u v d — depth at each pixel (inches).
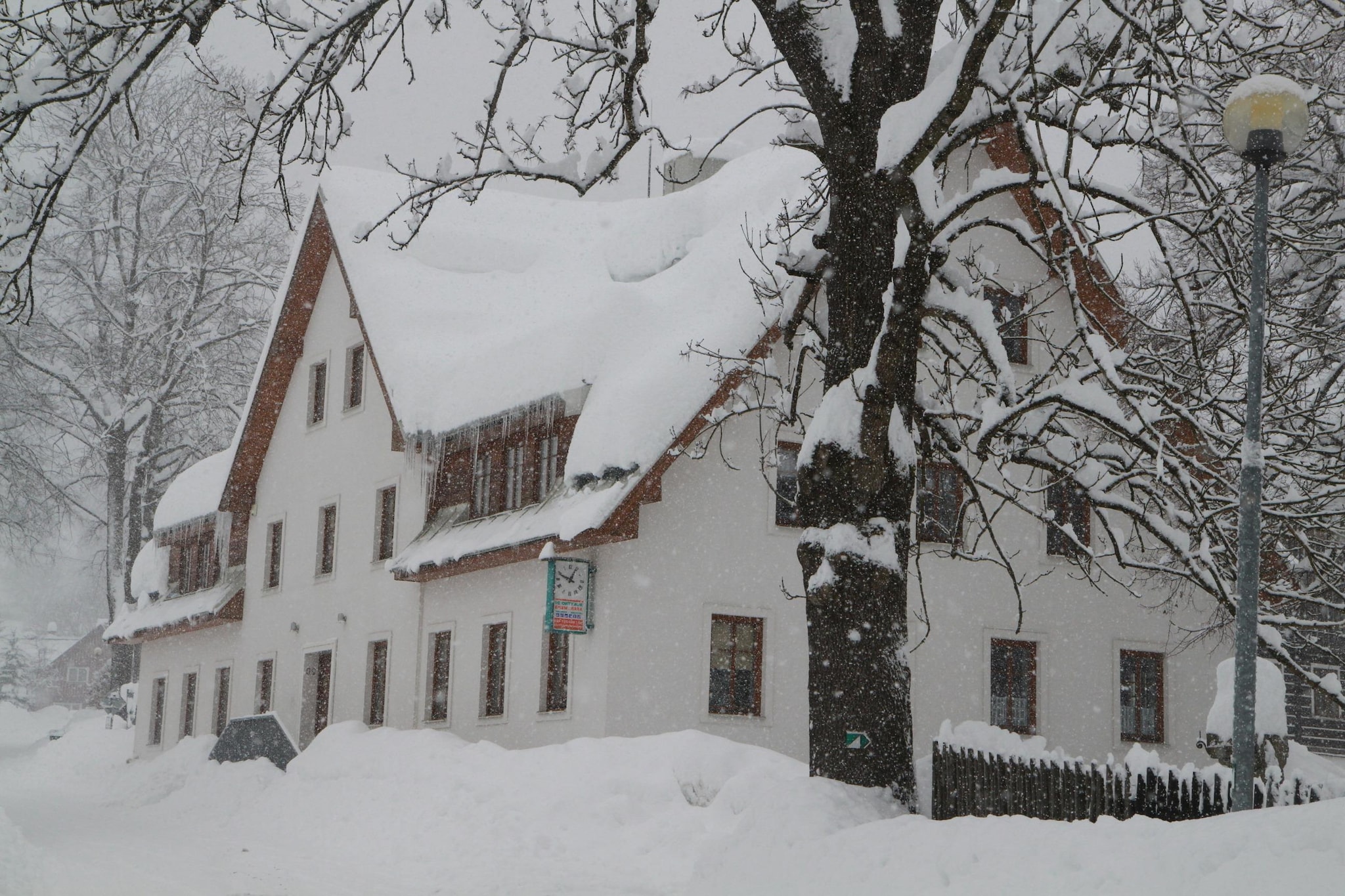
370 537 1152.8
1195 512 533.0
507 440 977.5
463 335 1104.8
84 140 530.9
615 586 848.3
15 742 2378.2
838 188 518.0
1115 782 475.8
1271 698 557.3
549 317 1068.5
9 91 512.1
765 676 877.2
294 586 1273.4
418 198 600.7
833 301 525.0
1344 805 285.1
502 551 898.7
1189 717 999.6
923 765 582.6
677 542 865.5
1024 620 962.1
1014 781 518.3
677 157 1184.2
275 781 1024.2
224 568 1421.0
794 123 564.4
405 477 1108.5
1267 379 607.2
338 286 1264.8
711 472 880.9
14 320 560.4
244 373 2049.7
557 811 688.4
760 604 881.5
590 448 856.9
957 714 930.1
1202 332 639.1
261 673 1317.7
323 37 535.5
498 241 1239.5
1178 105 513.7
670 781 700.0
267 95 544.7
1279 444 642.2
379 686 1119.6
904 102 491.8
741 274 919.7
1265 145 379.9
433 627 1043.9
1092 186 543.2
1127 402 550.6
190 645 1488.7
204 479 1519.4
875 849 385.4
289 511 1302.9
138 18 508.7
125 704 1962.4
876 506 504.7
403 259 1181.1
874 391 498.9
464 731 983.0
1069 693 965.8
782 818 460.1
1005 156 967.6
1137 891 287.4
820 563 507.5
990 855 340.8
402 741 922.1
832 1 534.0
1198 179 528.4
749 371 845.2
